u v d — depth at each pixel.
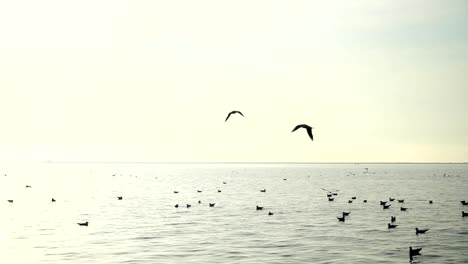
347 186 184.25
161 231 70.62
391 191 154.25
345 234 67.12
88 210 99.06
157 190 163.75
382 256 53.41
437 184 196.38
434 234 67.00
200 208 102.00
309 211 95.62
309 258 52.53
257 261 51.28
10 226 76.06
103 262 51.41
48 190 163.88
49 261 52.03
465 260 51.62
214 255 54.25
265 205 108.19
